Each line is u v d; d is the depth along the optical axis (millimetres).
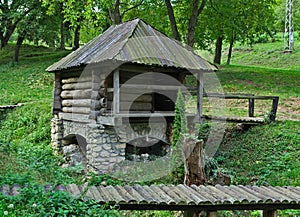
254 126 11188
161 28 18781
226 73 20266
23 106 15602
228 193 5812
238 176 8883
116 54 8555
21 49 30250
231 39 21703
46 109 14656
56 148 11398
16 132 13711
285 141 9883
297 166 8594
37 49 30703
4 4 24859
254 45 37875
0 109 15625
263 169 8906
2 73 22109
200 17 17969
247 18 18125
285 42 35938
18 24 23984
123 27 10641
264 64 30359
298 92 16234
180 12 18094
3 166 7051
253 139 10531
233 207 5559
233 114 13086
